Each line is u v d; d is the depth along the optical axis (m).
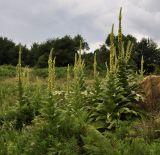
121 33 10.62
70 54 62.78
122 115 10.12
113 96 10.17
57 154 8.25
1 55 67.69
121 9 10.41
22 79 16.17
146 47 41.12
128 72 10.94
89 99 11.23
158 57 41.88
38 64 55.91
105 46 40.88
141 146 7.73
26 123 12.20
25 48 69.88
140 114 9.94
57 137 8.69
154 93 10.60
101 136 8.43
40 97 13.48
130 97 10.44
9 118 12.52
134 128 9.15
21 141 9.35
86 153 8.07
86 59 39.69
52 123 9.12
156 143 7.96
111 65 10.42
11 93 19.56
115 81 10.42
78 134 8.90
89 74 30.36
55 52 62.06
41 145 8.51
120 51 10.80
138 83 10.93
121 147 7.74
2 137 10.38
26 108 12.66
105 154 7.59
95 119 10.21
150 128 8.95
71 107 10.85
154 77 10.80
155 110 10.38
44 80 30.80
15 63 68.31
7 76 35.16
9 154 9.02
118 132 8.86
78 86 11.74
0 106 16.27
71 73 35.31
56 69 39.22
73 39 64.62
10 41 70.38
